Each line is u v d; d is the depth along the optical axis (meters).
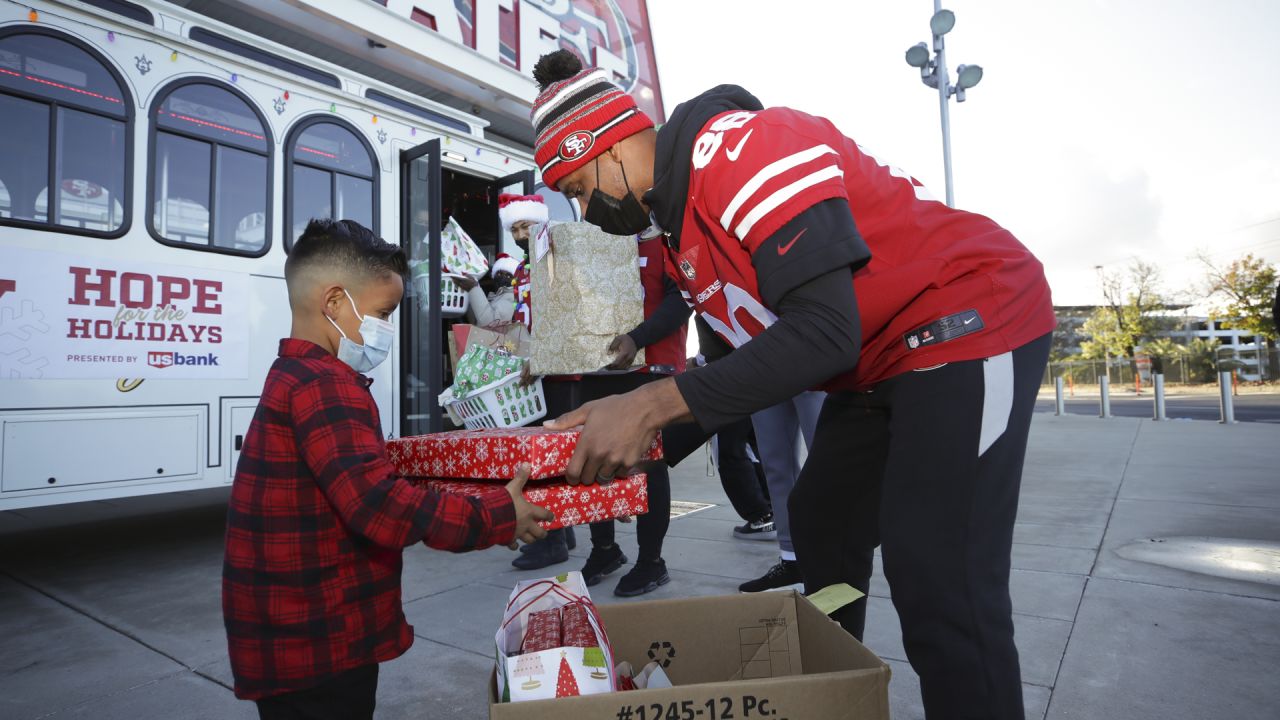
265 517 1.10
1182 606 2.50
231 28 3.74
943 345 1.08
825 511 1.41
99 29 3.23
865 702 0.73
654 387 0.96
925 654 1.03
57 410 3.01
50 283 3.02
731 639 1.09
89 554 3.81
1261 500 4.43
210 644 2.42
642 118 1.28
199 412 3.45
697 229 1.15
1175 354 40.84
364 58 4.99
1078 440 8.87
